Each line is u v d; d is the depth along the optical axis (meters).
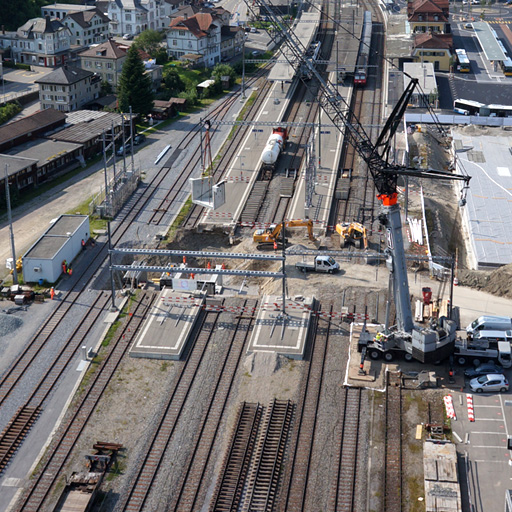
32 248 106.44
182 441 77.50
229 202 129.88
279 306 98.19
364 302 100.88
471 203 131.00
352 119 167.88
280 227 115.38
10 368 88.25
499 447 76.44
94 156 151.25
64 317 97.94
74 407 82.25
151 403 82.81
